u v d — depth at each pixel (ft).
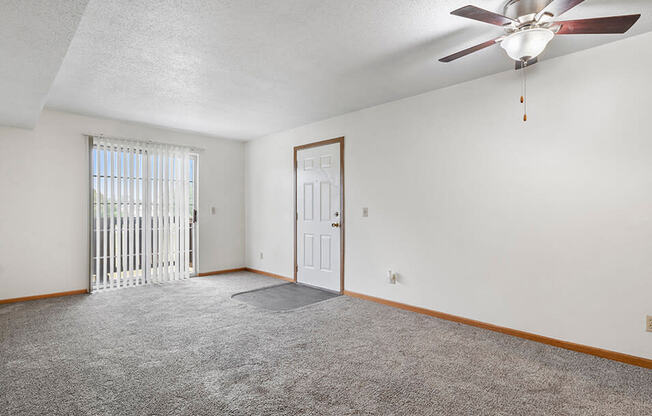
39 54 7.17
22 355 8.20
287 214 17.08
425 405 6.22
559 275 8.88
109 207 14.85
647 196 7.70
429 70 9.72
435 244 11.38
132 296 13.75
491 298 10.11
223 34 7.61
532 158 9.33
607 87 8.20
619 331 8.03
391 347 8.80
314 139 15.58
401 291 12.28
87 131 14.35
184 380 7.06
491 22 5.98
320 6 6.54
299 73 9.87
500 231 9.93
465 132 10.66
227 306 12.44
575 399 6.43
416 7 6.58
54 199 13.64
